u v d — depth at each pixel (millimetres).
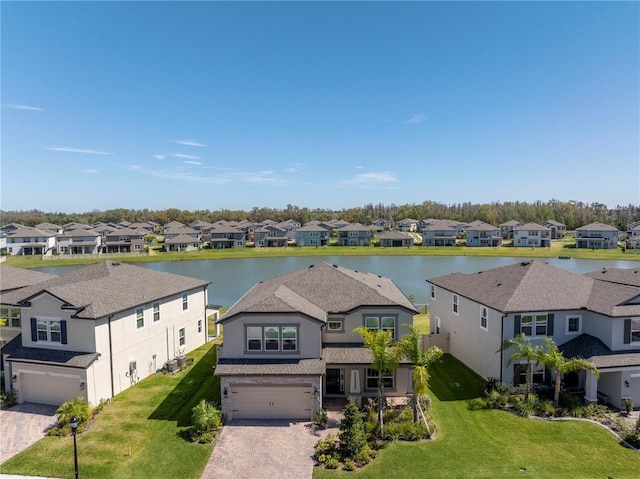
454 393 24984
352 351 24234
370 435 19688
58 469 17359
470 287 30188
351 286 27250
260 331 22625
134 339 26797
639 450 18578
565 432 20219
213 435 20156
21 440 19859
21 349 24531
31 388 24266
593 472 16953
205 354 32688
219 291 63812
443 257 108500
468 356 29125
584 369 23312
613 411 22453
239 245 132125
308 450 18797
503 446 18953
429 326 38594
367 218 193625
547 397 23828
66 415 20828
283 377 21641
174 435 20141
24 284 30844
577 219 179500
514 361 24844
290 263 98562
